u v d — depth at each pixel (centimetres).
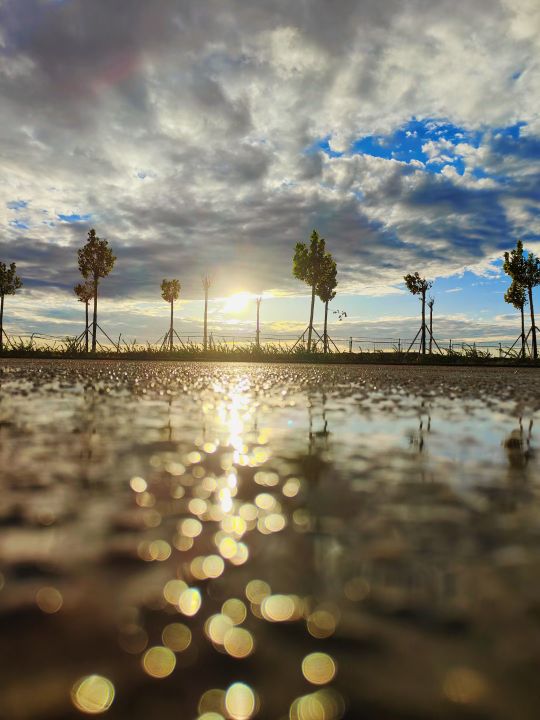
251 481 125
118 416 257
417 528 88
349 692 42
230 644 50
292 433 209
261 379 646
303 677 44
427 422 247
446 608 57
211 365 1268
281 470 138
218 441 188
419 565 70
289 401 354
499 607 58
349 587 63
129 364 1197
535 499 109
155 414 268
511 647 49
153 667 46
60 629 52
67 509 97
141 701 41
